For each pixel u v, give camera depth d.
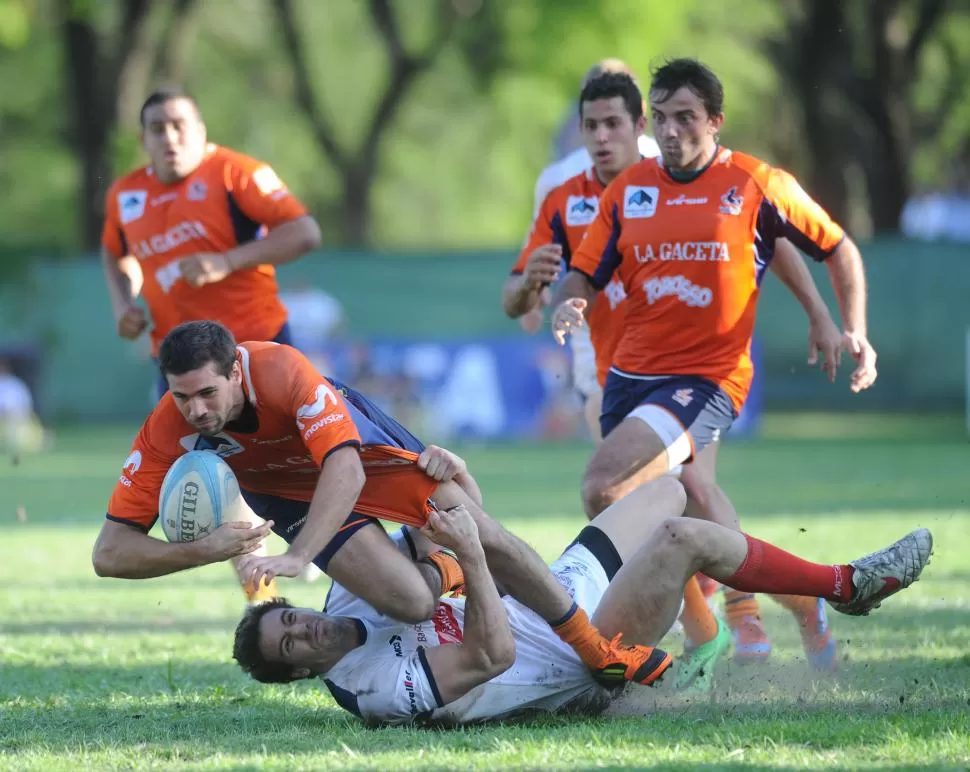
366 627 16.66
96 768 14.55
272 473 17.62
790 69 114.31
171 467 16.72
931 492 45.91
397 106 120.06
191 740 15.99
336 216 143.62
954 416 80.69
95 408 85.50
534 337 77.06
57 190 134.62
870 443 69.69
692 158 21.14
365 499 17.41
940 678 18.39
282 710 17.88
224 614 26.48
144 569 16.59
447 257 83.06
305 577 25.94
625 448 21.02
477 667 16.02
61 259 85.06
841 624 22.86
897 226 104.62
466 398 77.12
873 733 15.09
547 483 52.91
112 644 23.00
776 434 76.69
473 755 14.69
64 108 131.62
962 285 80.38
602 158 23.89
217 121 134.00
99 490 53.25
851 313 21.52
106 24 113.50
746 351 21.97
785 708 16.91
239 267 25.17
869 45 102.62
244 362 16.52
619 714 17.28
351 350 77.06
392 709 16.25
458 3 117.06
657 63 24.34
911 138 113.31
